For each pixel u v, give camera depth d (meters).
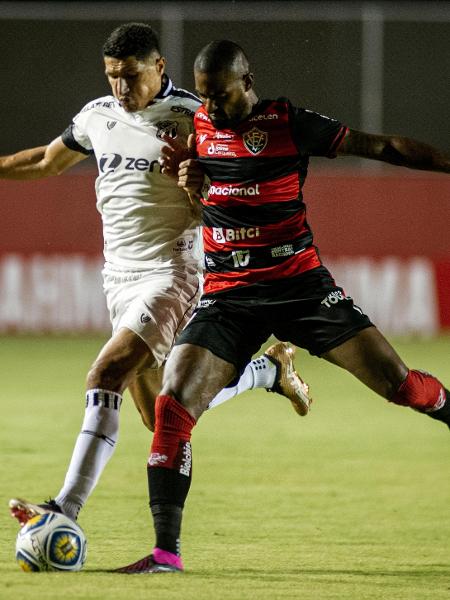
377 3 70.31
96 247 65.12
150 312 21.38
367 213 65.69
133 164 22.22
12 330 65.31
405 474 30.06
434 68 67.44
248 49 67.19
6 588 16.95
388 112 67.69
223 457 32.38
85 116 22.73
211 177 19.75
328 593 17.16
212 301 19.92
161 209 22.27
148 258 22.30
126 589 16.95
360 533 22.52
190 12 66.75
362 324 19.47
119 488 27.34
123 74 21.36
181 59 67.00
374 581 18.17
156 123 22.22
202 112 19.92
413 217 65.75
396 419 41.09
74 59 67.31
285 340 20.22
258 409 43.62
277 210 19.42
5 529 22.03
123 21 67.12
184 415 18.62
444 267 66.19
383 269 65.88
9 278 65.06
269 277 19.59
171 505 18.30
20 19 67.19
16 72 67.38
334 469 30.64
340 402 45.31
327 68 67.31
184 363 18.97
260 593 16.98
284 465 31.11
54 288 65.25
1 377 49.91
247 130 19.27
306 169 19.86
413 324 66.25
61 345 61.59
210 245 20.06
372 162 67.62
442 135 67.75
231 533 22.30
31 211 64.81
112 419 19.77
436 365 52.34
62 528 18.30
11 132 67.56
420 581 18.23
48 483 27.61
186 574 18.30
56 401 43.34
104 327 65.62
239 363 19.59
